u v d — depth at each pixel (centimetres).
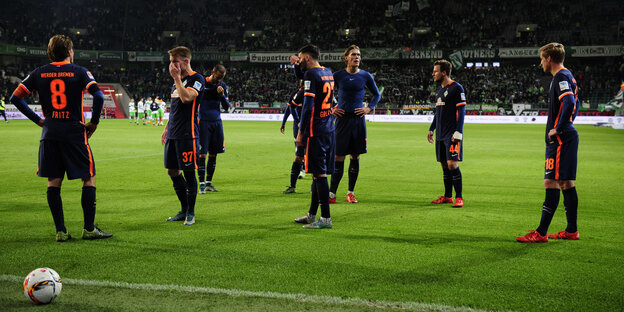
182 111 497
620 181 830
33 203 611
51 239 438
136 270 353
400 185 793
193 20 5209
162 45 4894
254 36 4972
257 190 739
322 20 5034
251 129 2564
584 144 1644
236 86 4678
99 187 744
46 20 4847
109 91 4444
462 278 340
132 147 1445
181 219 527
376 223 516
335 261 377
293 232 472
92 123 428
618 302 298
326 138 494
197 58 4591
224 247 415
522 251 410
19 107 415
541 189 752
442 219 538
